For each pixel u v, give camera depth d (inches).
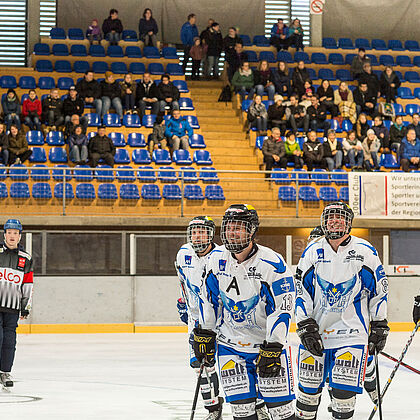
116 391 967.6
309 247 599.5
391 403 874.1
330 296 586.2
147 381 1064.2
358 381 578.2
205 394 727.1
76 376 1120.2
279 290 511.2
